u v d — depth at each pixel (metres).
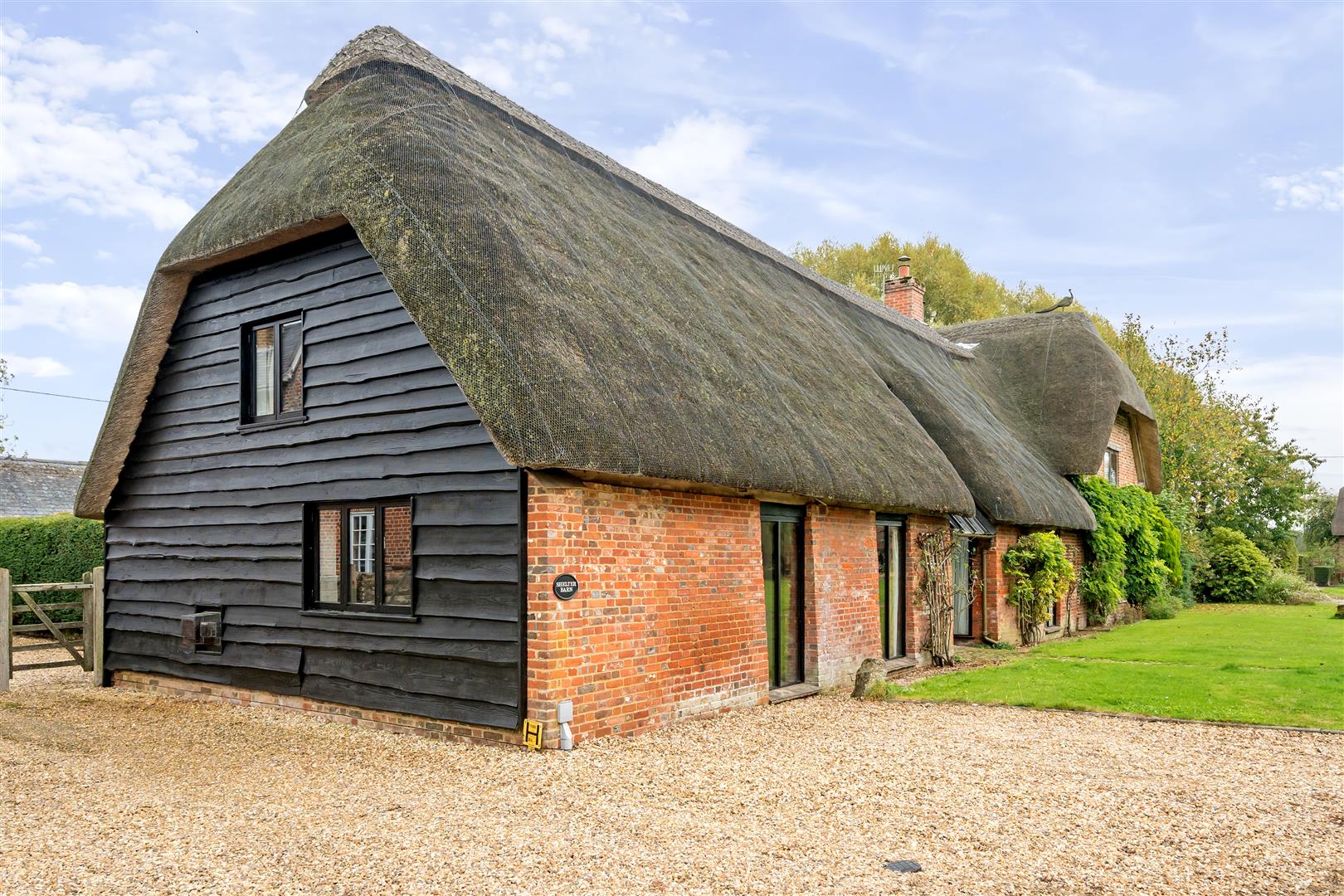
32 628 11.09
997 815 5.51
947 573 13.48
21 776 6.36
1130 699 9.37
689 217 13.86
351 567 8.59
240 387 9.75
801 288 15.97
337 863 4.62
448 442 7.62
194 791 6.03
